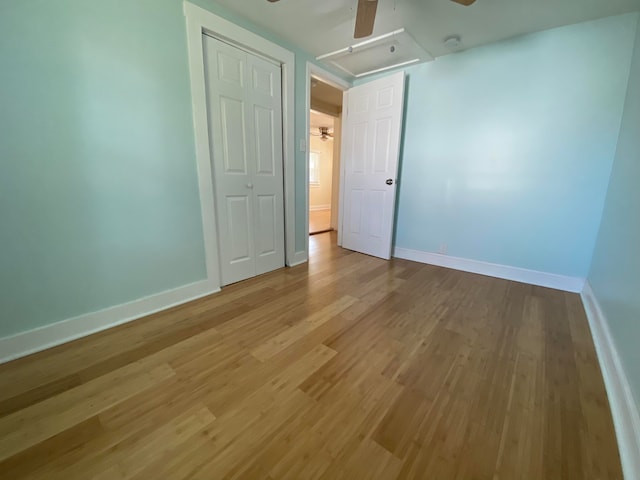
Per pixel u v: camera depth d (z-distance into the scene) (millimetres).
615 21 2047
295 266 3082
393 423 1113
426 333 1768
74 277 1629
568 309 2105
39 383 1301
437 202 3086
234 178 2406
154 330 1759
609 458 980
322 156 8375
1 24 1279
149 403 1196
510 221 2674
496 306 2150
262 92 2502
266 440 1033
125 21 1635
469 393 1276
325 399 1230
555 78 2307
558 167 2391
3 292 1418
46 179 1477
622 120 2055
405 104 3143
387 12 2057
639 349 1132
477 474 920
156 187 1901
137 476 904
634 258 1389
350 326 1839
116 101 1660
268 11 2113
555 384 1336
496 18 2129
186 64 1935
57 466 932
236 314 1978
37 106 1408
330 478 903
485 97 2641
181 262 2111
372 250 3529
